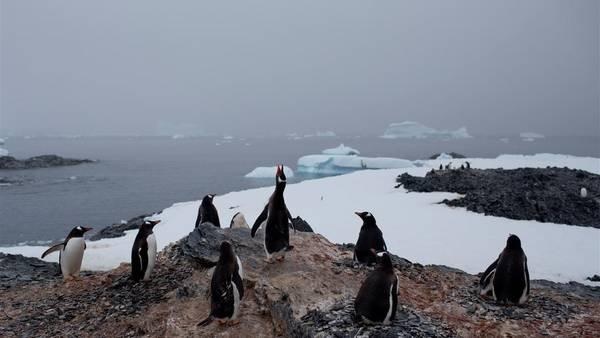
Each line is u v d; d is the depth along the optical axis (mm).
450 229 19891
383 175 37000
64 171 68250
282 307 6707
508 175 30188
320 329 5980
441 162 52531
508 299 7074
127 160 97438
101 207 37625
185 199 42188
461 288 7828
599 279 13617
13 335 7375
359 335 5730
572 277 13844
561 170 32250
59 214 34219
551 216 21578
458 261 15438
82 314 7996
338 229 20266
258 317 6898
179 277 9078
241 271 6809
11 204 38531
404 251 16641
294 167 81562
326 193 30812
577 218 21531
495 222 21031
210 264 8570
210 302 7289
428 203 25609
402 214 23062
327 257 8523
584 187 25922
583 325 6547
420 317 6293
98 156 113750
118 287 8906
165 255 10234
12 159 73625
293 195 30500
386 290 5848
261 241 8961
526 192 24391
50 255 13555
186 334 6648
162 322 7254
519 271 6961
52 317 7969
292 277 7434
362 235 8273
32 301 8703
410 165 54750
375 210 24312
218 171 72250
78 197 42812
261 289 7266
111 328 7445
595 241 17859
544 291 8578
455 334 5984
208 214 11539
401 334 5711
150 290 8656
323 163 61375
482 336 6145
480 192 25906
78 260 9711
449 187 28766
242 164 87812
